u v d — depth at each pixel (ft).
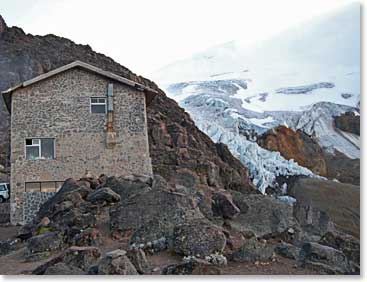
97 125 82.48
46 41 199.82
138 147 82.58
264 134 228.63
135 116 83.56
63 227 53.31
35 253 46.24
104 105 83.35
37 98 82.07
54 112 82.02
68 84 83.05
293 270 39.19
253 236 49.98
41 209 70.95
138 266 37.37
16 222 78.33
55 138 81.35
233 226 51.88
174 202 49.88
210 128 227.40
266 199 57.82
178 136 135.95
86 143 81.76
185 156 125.18
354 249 45.14
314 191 158.61
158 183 63.77
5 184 99.19
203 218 49.60
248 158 201.26
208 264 37.55
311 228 61.72
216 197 56.44
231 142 214.28
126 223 49.57
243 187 132.87
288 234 52.80
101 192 60.18
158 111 160.25
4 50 181.88
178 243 41.98
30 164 80.23
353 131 244.83
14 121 81.00
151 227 45.73
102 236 48.75
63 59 188.65
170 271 36.60
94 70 82.94
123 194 62.08
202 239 41.65
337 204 140.05
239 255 41.09
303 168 199.31
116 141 82.23
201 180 114.01
